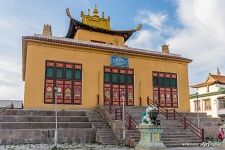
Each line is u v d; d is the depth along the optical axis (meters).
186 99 32.50
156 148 15.12
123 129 20.41
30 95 24.88
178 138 21.44
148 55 31.20
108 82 28.80
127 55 30.41
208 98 51.28
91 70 28.17
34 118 22.14
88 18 37.81
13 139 20.08
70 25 35.31
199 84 55.38
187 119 26.48
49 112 23.70
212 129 27.16
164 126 23.58
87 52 28.39
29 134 20.55
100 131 22.11
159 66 31.91
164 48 34.81
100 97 27.97
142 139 15.94
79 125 22.67
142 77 30.62
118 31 35.97
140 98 29.89
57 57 26.81
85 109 26.95
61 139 21.25
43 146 18.84
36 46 26.11
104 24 38.34
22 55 29.67
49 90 25.77
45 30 28.83
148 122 15.68
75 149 17.28
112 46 29.80
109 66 29.19
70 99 26.53
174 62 32.84
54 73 26.36
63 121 23.00
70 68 27.20
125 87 29.53
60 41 26.89
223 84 52.19
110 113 23.81
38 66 25.77
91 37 34.84
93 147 18.66
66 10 33.81
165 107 30.98
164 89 31.52
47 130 21.05
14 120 21.48
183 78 32.94
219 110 48.44
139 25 36.50
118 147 18.86
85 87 27.48
